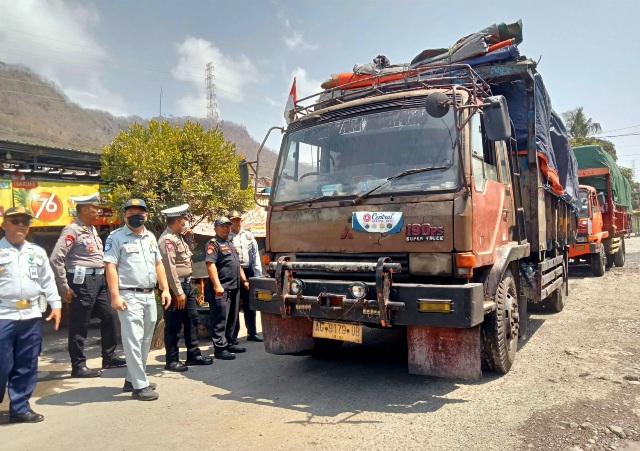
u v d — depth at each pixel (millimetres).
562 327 7715
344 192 5293
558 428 4008
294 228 5523
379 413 4527
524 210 6824
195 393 5316
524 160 6809
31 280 4797
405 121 5281
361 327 5016
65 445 4066
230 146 8789
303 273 5387
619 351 6176
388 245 4914
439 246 4711
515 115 6758
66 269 6117
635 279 13359
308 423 4355
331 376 5766
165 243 6246
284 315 5172
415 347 4984
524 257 6566
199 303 8461
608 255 16797
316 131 5781
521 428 4039
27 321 4723
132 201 5328
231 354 6820
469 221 4676
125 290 5199
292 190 5719
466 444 3803
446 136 5004
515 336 5789
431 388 5168
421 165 5027
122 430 4344
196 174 8070
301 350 6074
